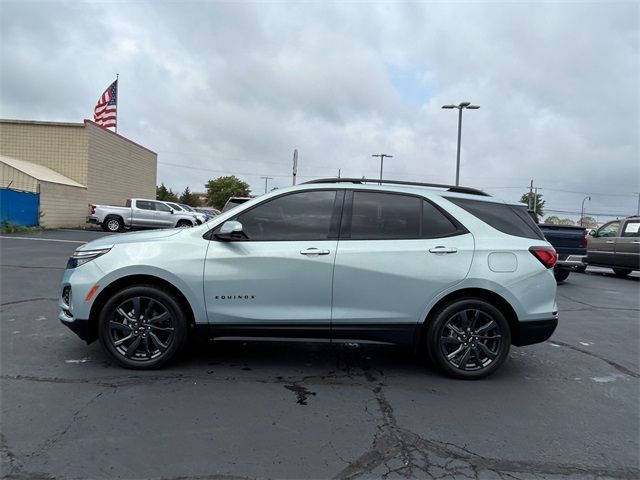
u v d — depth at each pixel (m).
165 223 26.00
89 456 3.07
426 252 4.55
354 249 4.52
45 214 22.73
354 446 3.31
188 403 3.91
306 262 4.47
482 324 4.65
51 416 3.60
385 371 4.88
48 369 4.57
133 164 32.66
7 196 20.42
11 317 6.48
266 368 4.84
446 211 4.73
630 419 3.91
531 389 4.53
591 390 4.57
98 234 21.52
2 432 3.34
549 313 4.68
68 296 4.62
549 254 4.72
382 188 4.78
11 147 25.95
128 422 3.54
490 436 3.53
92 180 26.84
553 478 3.01
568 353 5.85
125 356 4.56
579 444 3.45
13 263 11.54
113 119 30.02
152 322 4.54
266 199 4.70
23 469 2.90
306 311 4.52
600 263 16.16
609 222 16.23
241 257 4.47
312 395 4.18
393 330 4.57
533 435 3.57
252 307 4.50
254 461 3.08
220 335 4.57
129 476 2.87
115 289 4.57
